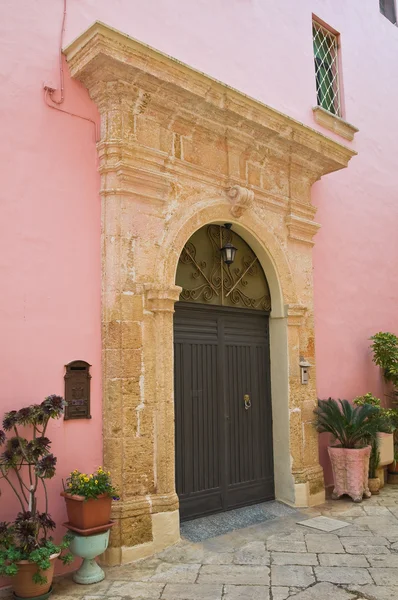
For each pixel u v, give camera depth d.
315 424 6.97
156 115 5.54
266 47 7.36
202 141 6.06
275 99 7.38
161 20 5.99
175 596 4.14
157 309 5.28
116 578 4.48
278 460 6.80
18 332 4.56
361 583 4.36
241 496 6.42
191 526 5.67
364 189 8.95
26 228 4.70
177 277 6.04
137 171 5.27
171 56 5.47
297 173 7.25
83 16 5.32
